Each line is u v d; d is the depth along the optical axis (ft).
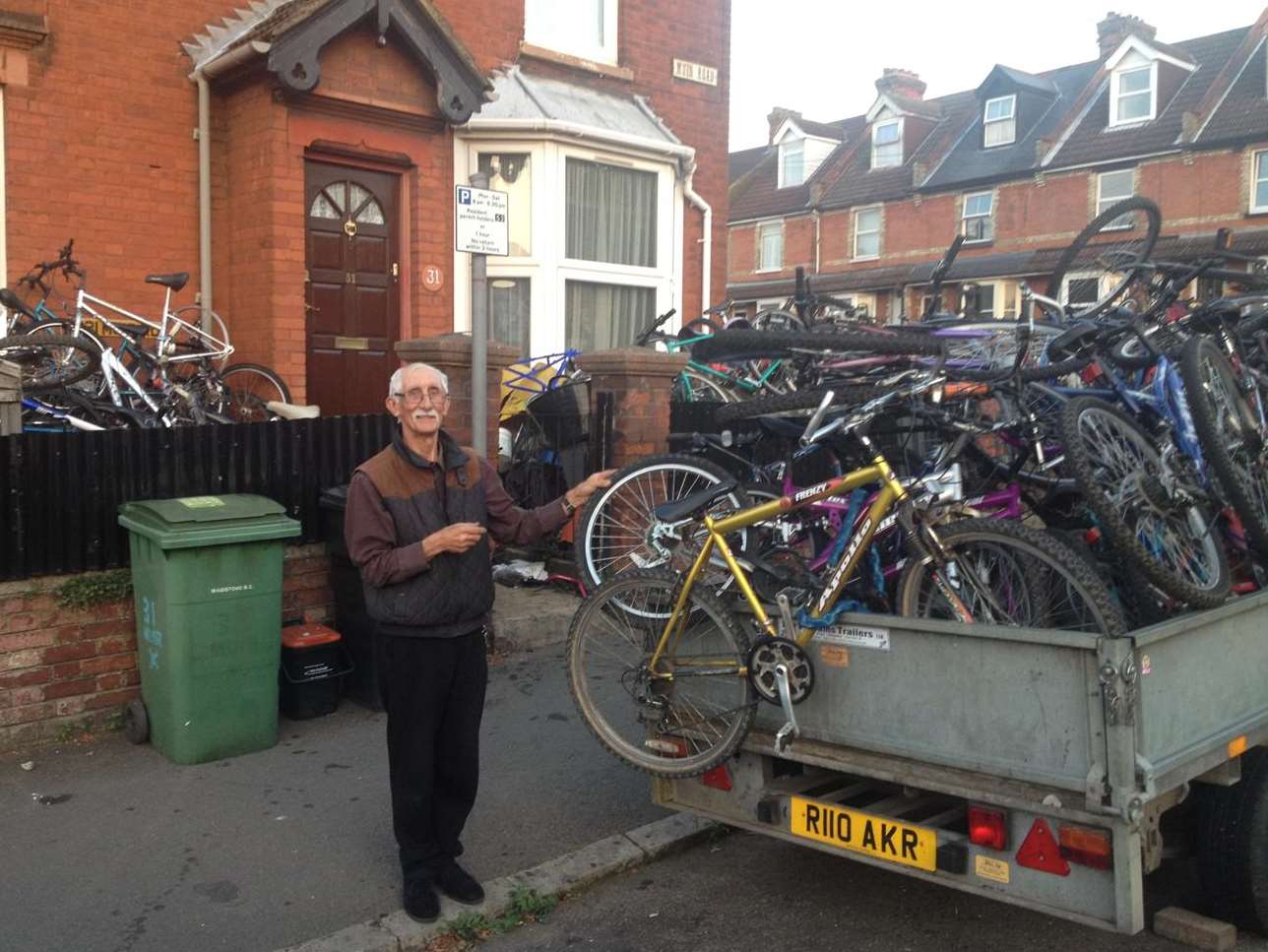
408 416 12.06
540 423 25.29
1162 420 14.53
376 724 18.20
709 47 38.24
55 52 25.81
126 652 17.42
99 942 11.43
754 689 11.73
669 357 23.68
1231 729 10.79
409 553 11.64
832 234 120.78
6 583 16.24
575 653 13.42
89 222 26.45
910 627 10.65
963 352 18.99
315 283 28.66
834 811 11.57
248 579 16.46
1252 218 88.94
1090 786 9.41
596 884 13.35
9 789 15.29
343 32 27.37
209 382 24.75
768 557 14.06
